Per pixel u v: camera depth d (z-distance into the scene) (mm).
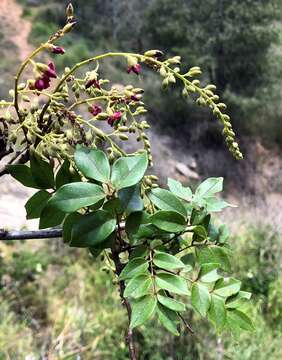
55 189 825
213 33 12102
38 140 823
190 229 815
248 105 12086
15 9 13711
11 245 5836
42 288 5199
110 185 748
